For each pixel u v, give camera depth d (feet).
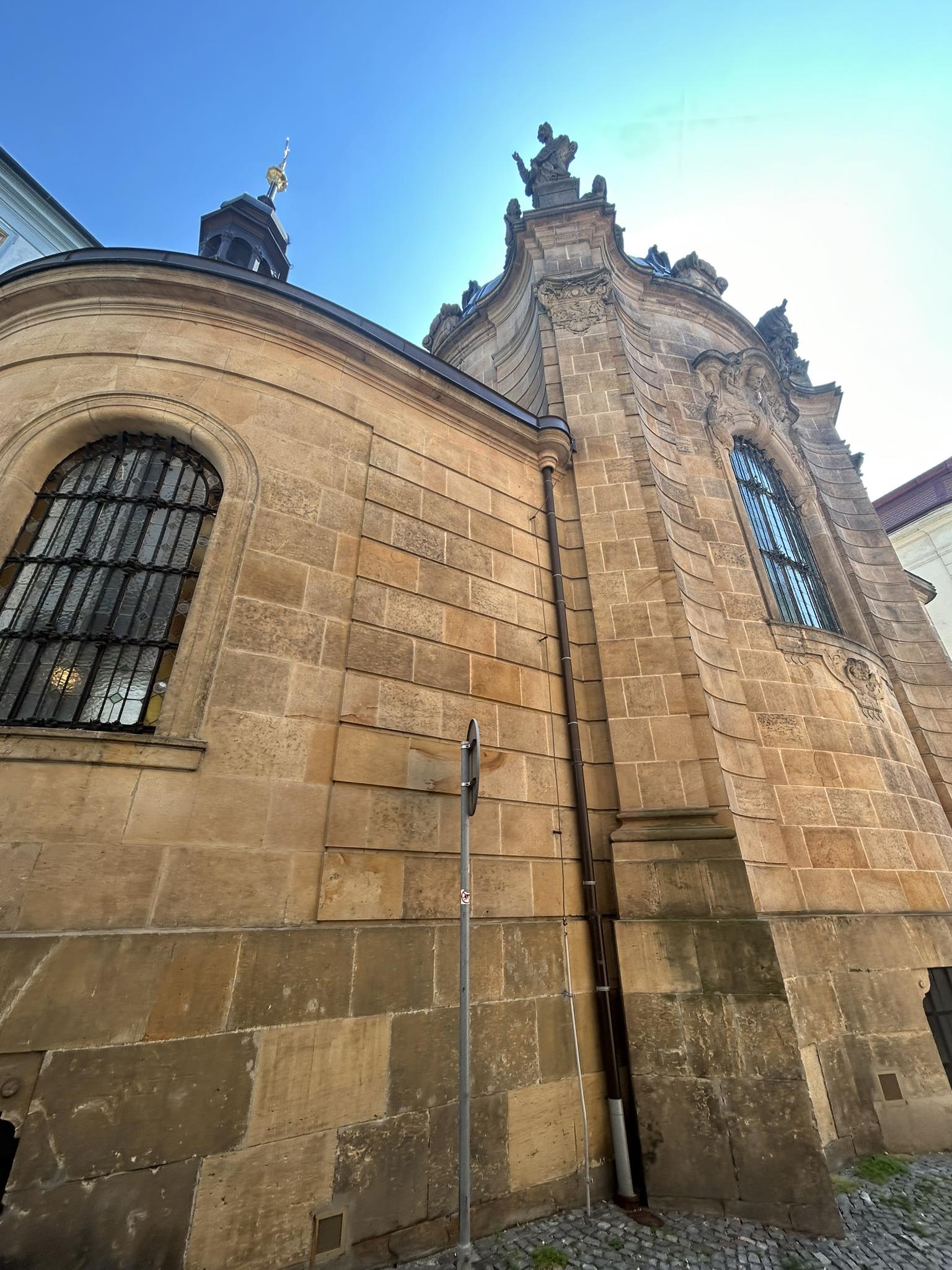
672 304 42.98
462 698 20.11
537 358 37.01
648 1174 15.21
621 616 24.38
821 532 38.17
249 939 13.70
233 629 16.96
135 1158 11.28
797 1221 14.07
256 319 22.79
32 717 15.56
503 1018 16.14
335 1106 13.26
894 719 30.78
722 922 17.43
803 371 51.75
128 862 13.43
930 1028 23.11
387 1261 12.62
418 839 17.08
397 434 23.98
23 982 11.71
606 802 21.02
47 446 19.24
